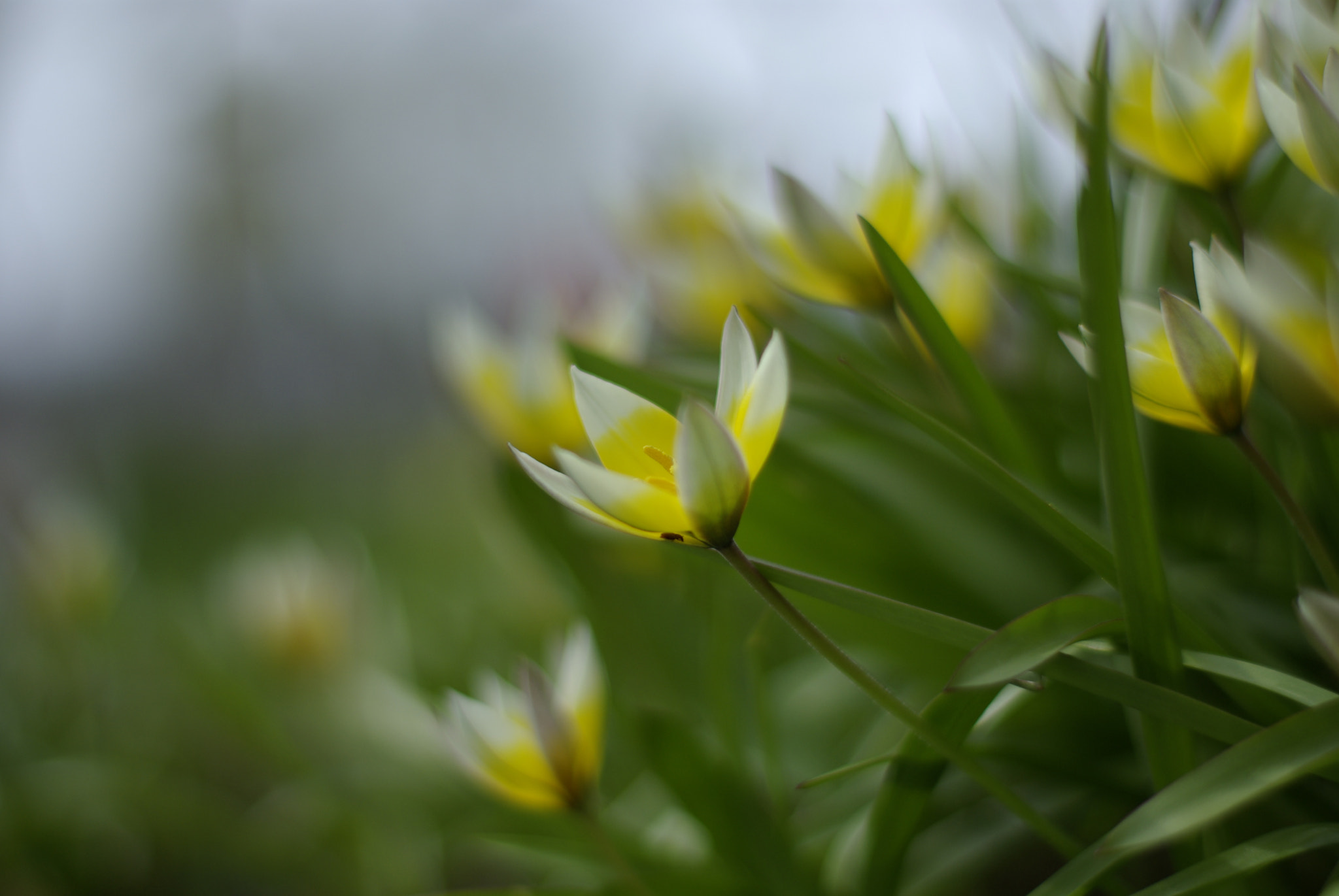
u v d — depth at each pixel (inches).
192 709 35.0
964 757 13.1
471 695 29.4
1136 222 16.5
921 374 17.0
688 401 12.2
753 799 16.4
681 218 26.7
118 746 34.4
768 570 12.7
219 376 126.9
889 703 12.9
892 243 15.9
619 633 20.0
